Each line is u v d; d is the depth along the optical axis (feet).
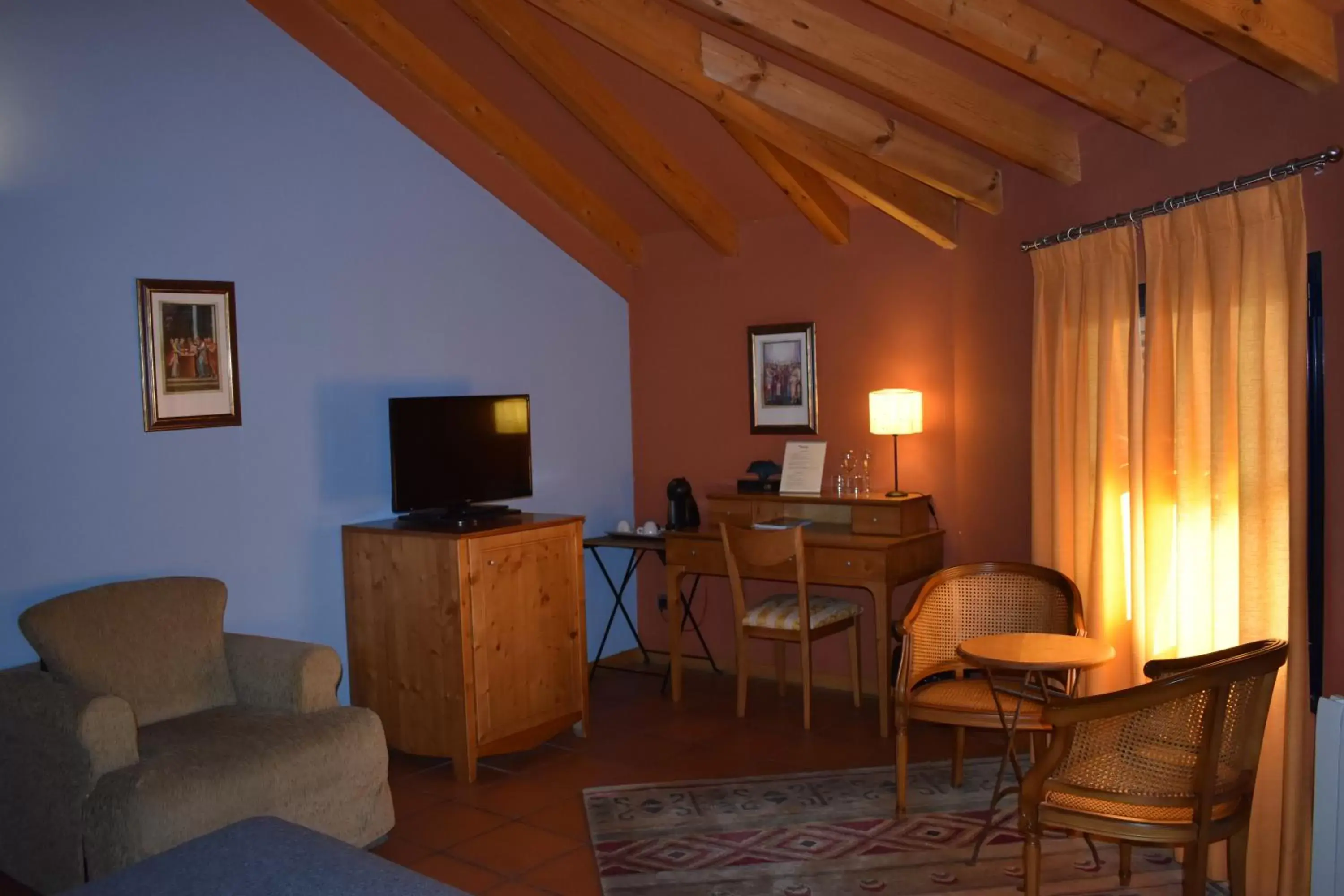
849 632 17.76
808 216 16.93
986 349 15.67
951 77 12.40
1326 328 9.25
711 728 16.02
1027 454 14.93
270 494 14.43
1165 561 11.20
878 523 16.22
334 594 15.23
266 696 12.25
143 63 13.08
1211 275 10.24
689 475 19.67
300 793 10.94
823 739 15.40
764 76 13.00
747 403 18.85
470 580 13.97
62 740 10.36
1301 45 9.01
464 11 14.11
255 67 14.26
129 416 12.92
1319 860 8.48
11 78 11.90
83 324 12.50
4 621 11.85
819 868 11.22
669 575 17.61
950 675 14.65
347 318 15.37
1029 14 10.44
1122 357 12.26
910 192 15.49
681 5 11.16
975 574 13.26
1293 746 9.24
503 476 15.99
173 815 9.89
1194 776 8.63
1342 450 9.09
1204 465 10.63
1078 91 10.77
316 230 14.98
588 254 19.21
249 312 14.19
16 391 11.94
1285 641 9.13
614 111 15.89
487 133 16.81
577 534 15.55
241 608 14.12
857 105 13.58
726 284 18.97
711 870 11.21
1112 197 12.81
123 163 12.88
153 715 11.72
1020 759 14.29
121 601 11.94
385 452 15.92
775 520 17.35
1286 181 9.23
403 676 14.53
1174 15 8.91
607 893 10.76
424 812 12.99
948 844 11.77
